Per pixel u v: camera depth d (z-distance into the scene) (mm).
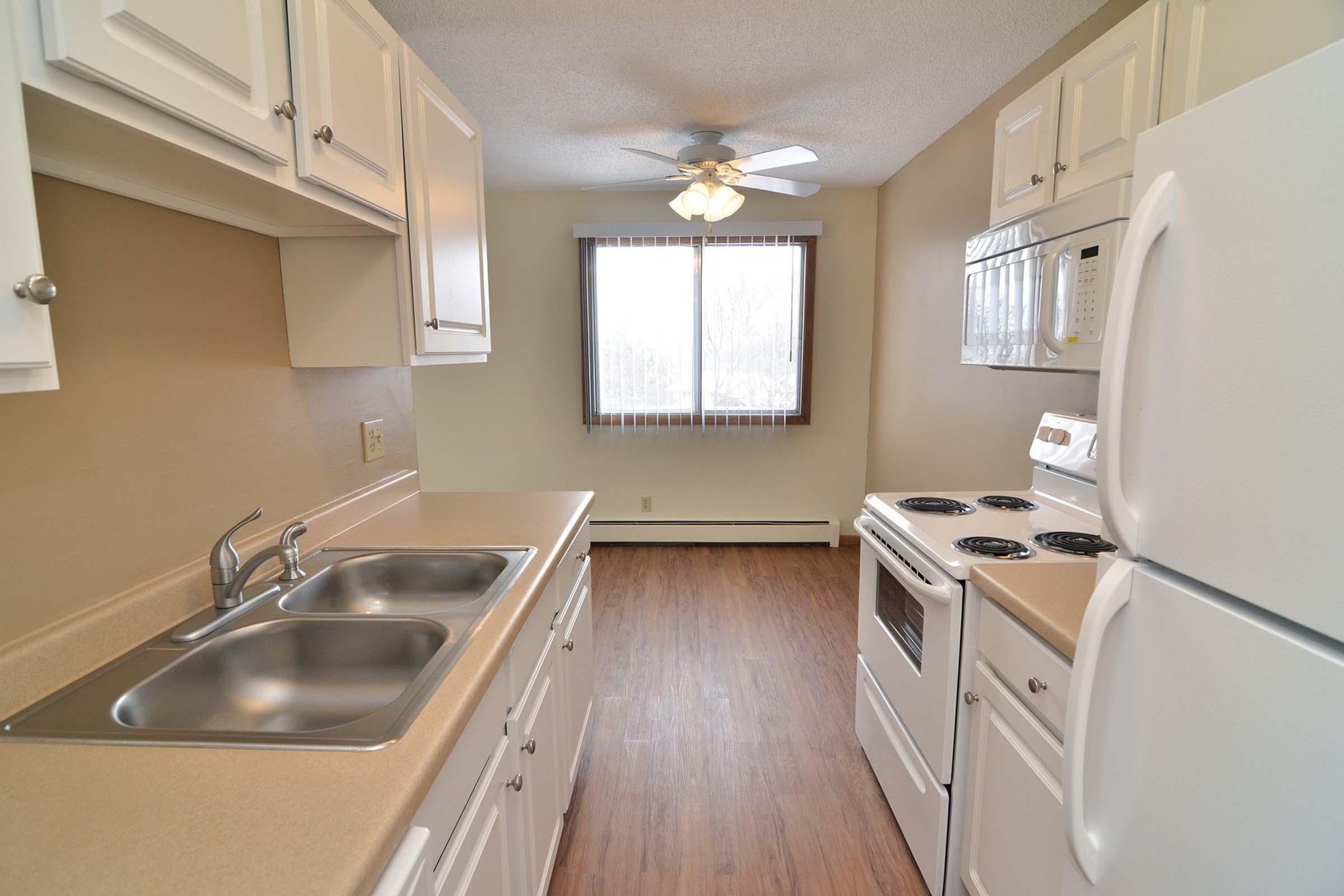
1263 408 615
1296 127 572
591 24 2139
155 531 1154
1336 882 550
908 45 2320
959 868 1565
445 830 886
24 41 602
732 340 4355
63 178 958
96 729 831
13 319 597
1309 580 568
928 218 3469
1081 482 1930
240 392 1384
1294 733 585
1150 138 783
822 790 2057
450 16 2082
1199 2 1253
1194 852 707
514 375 4500
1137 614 805
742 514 4613
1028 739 1239
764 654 2973
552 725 1579
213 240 1298
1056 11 2096
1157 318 764
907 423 3777
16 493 905
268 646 1157
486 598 1265
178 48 769
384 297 1522
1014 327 1809
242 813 681
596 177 3965
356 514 1849
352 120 1204
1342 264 533
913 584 1624
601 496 4609
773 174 4000
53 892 579
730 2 2025
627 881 1712
